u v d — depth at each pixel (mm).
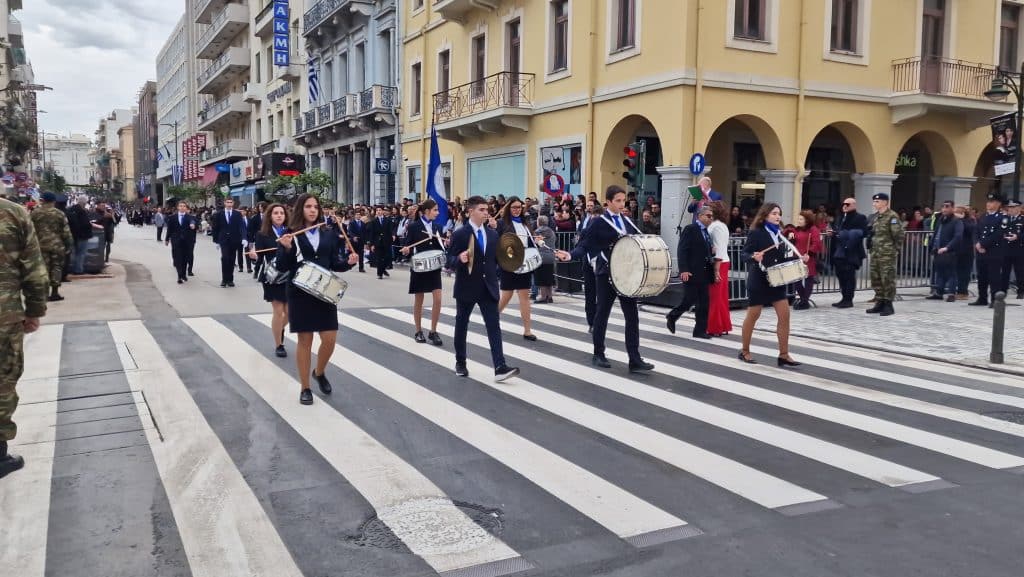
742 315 12992
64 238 13375
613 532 4289
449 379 7945
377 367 8500
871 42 19078
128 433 6047
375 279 18938
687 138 16812
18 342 5082
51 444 5773
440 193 12680
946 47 20141
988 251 13906
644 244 7852
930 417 6727
